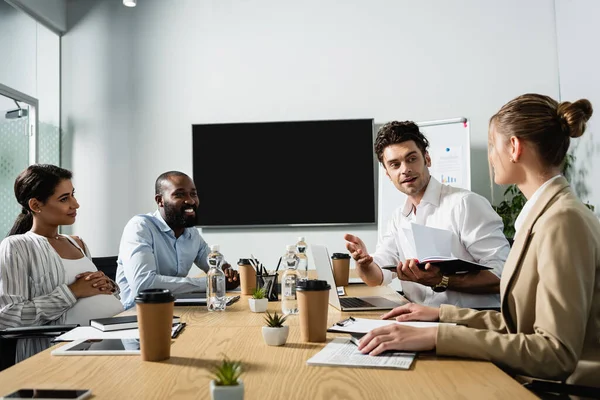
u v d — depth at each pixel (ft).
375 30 16.53
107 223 16.92
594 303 3.90
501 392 2.92
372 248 16.31
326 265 6.11
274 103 16.70
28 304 6.61
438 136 15.47
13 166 14.93
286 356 3.78
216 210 16.57
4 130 14.65
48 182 7.36
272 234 16.56
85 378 3.29
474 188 15.98
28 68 15.69
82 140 17.11
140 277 8.03
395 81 16.39
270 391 2.98
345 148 16.35
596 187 13.83
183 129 16.89
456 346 3.64
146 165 16.92
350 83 16.51
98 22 17.29
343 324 4.72
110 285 7.36
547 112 4.26
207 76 16.92
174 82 17.01
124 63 17.15
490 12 16.21
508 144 4.37
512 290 4.10
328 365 3.50
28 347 6.48
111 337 4.45
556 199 4.06
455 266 5.80
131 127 17.02
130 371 3.44
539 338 3.56
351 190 16.31
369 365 3.44
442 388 3.00
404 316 4.69
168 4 17.15
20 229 7.73
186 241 9.48
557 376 3.55
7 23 14.80
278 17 16.84
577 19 14.43
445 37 16.31
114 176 16.98
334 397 2.87
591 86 13.78
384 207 15.71
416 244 6.30
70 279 7.29
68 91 17.24
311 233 16.48
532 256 3.97
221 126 16.62
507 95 16.06
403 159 7.45
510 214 14.96
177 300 6.77
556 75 15.93
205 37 17.01
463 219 7.06
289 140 16.49
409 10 16.46
